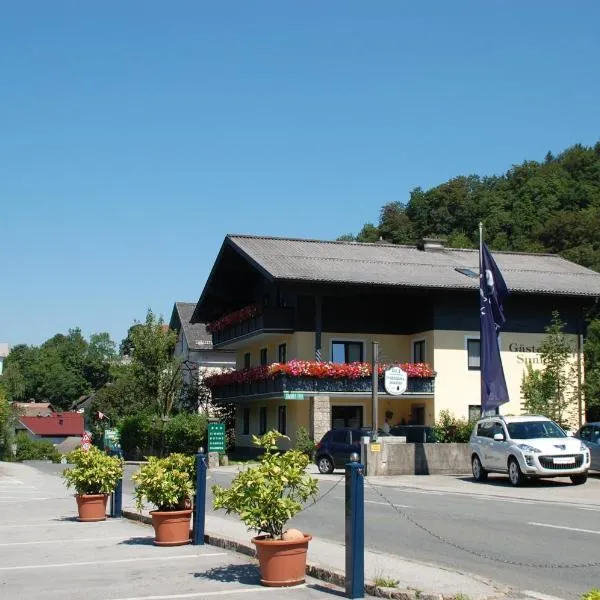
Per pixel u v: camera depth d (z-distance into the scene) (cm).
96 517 1605
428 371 4016
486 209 8494
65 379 12325
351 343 4212
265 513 885
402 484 2500
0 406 5569
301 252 4347
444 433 3216
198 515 1212
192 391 5225
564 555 1123
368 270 4097
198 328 6531
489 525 1466
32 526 1539
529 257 5044
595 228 7419
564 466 2319
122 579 959
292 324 4141
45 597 866
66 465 4456
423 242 4875
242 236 4506
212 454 3797
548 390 3534
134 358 5128
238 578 942
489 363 2902
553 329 3616
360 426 4147
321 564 966
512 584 930
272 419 4434
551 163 9081
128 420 5144
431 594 806
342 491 2305
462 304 4159
